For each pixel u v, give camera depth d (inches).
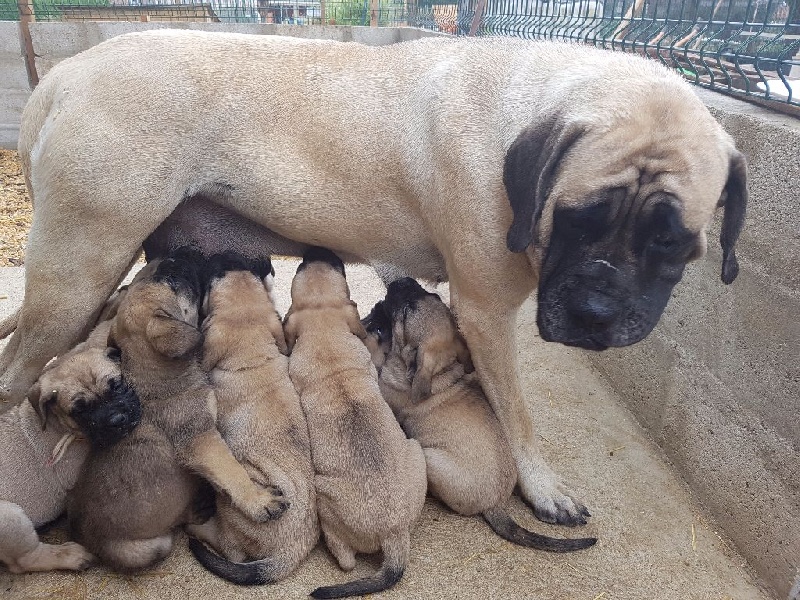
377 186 33.0
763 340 31.7
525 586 30.4
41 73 98.7
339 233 34.9
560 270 27.9
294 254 39.2
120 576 29.9
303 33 107.3
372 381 33.5
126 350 31.5
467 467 32.7
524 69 30.7
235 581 29.0
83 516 29.3
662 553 32.9
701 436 36.3
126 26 100.1
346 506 29.6
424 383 34.2
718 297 35.2
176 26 102.5
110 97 30.8
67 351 33.5
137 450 29.5
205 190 33.9
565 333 27.7
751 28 37.0
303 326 35.0
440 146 31.0
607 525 34.4
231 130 32.5
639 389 42.8
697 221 26.2
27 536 28.5
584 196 26.4
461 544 32.3
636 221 26.1
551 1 58.0
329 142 32.5
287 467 30.4
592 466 38.6
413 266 36.9
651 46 43.3
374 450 30.3
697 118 26.9
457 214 31.1
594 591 30.5
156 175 31.5
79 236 31.4
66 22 97.7
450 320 36.6
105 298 33.3
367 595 29.1
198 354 32.4
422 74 32.3
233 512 29.8
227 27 104.8
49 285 32.0
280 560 29.5
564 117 27.5
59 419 29.8
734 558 33.1
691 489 37.2
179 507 30.3
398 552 29.5
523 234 27.6
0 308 51.9
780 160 30.9
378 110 32.3
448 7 94.1
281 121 32.5
